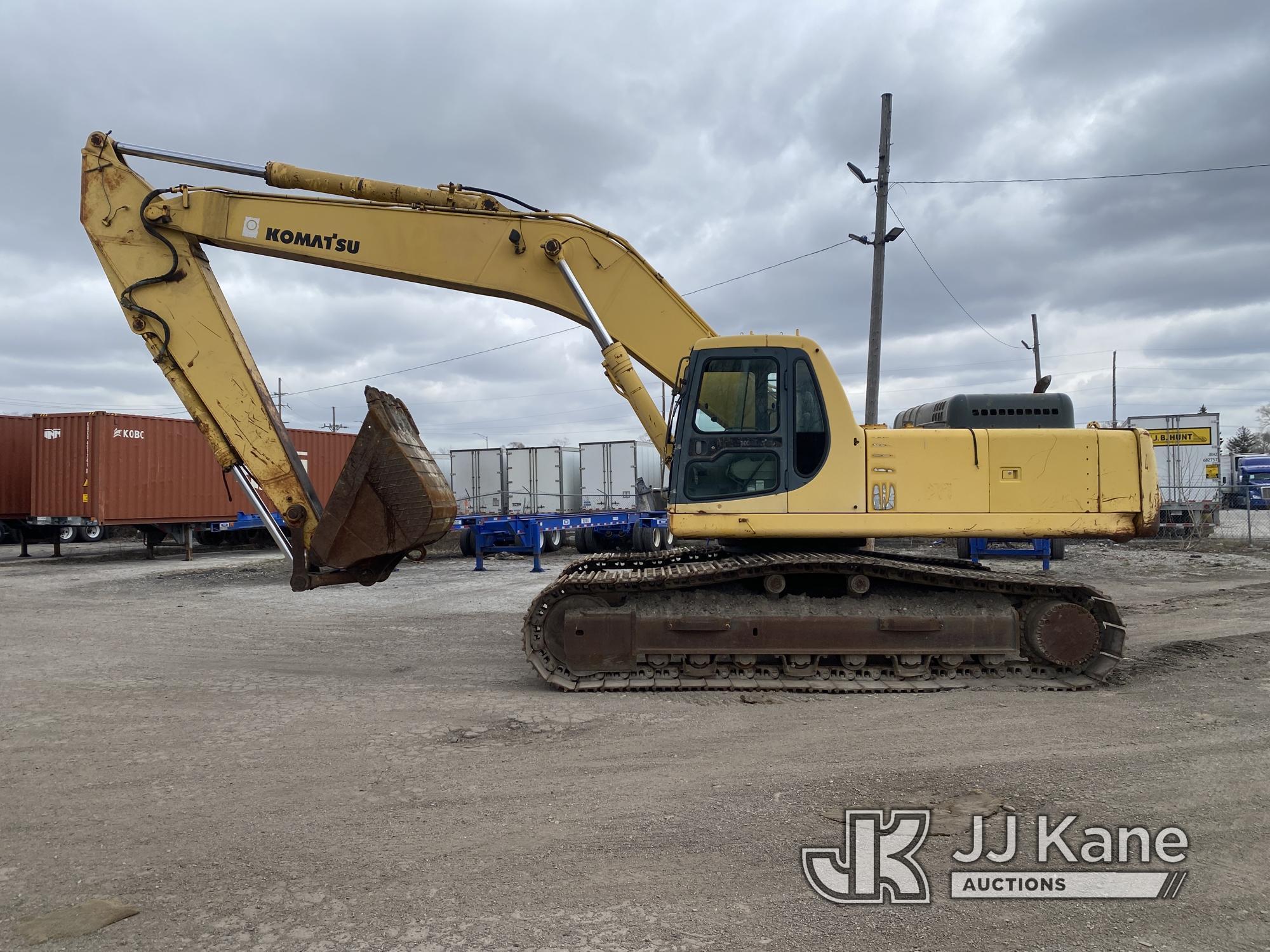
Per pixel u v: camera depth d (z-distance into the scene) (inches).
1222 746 196.7
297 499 274.7
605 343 286.7
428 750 203.8
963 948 116.8
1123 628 258.2
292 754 202.4
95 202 280.2
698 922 123.3
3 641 365.7
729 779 180.9
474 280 291.7
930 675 261.7
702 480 266.1
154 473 771.4
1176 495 918.4
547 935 119.9
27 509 840.3
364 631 384.8
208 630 392.5
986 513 260.2
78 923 124.7
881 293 746.2
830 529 261.6
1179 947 116.4
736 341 265.4
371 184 286.4
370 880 137.6
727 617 260.2
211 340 278.7
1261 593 466.6
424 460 267.4
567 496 865.5
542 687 268.1
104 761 199.5
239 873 140.6
